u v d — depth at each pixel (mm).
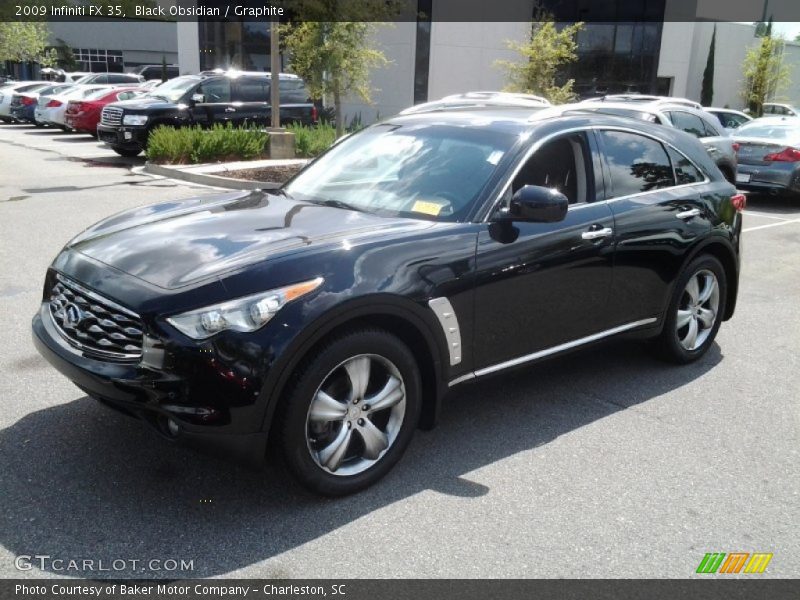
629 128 4918
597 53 31031
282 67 31641
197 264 3303
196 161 15523
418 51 28266
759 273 8570
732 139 13344
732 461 4039
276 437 3234
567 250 4230
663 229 4844
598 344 4668
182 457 3789
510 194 4051
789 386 5160
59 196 11617
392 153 4508
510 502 3537
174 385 3055
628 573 3049
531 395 4836
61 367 3404
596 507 3525
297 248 3400
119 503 3371
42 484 3492
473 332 3863
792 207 13953
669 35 31734
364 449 3545
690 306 5355
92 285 3363
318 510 3396
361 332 3385
